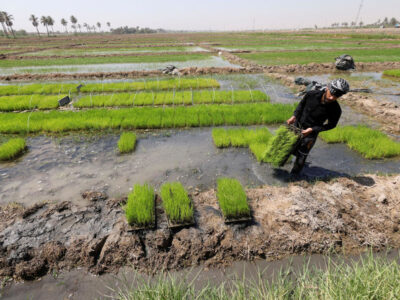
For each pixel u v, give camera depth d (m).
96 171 5.08
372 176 4.56
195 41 53.31
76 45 46.38
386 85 12.90
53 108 9.59
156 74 16.58
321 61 21.02
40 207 3.90
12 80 15.44
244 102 10.21
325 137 6.32
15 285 2.74
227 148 6.12
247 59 22.92
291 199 3.81
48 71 18.33
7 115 8.24
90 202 4.05
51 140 6.62
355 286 2.20
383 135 6.26
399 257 2.98
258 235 3.27
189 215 3.47
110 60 23.69
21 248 3.06
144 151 6.00
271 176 4.85
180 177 4.86
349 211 3.57
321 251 3.11
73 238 3.21
